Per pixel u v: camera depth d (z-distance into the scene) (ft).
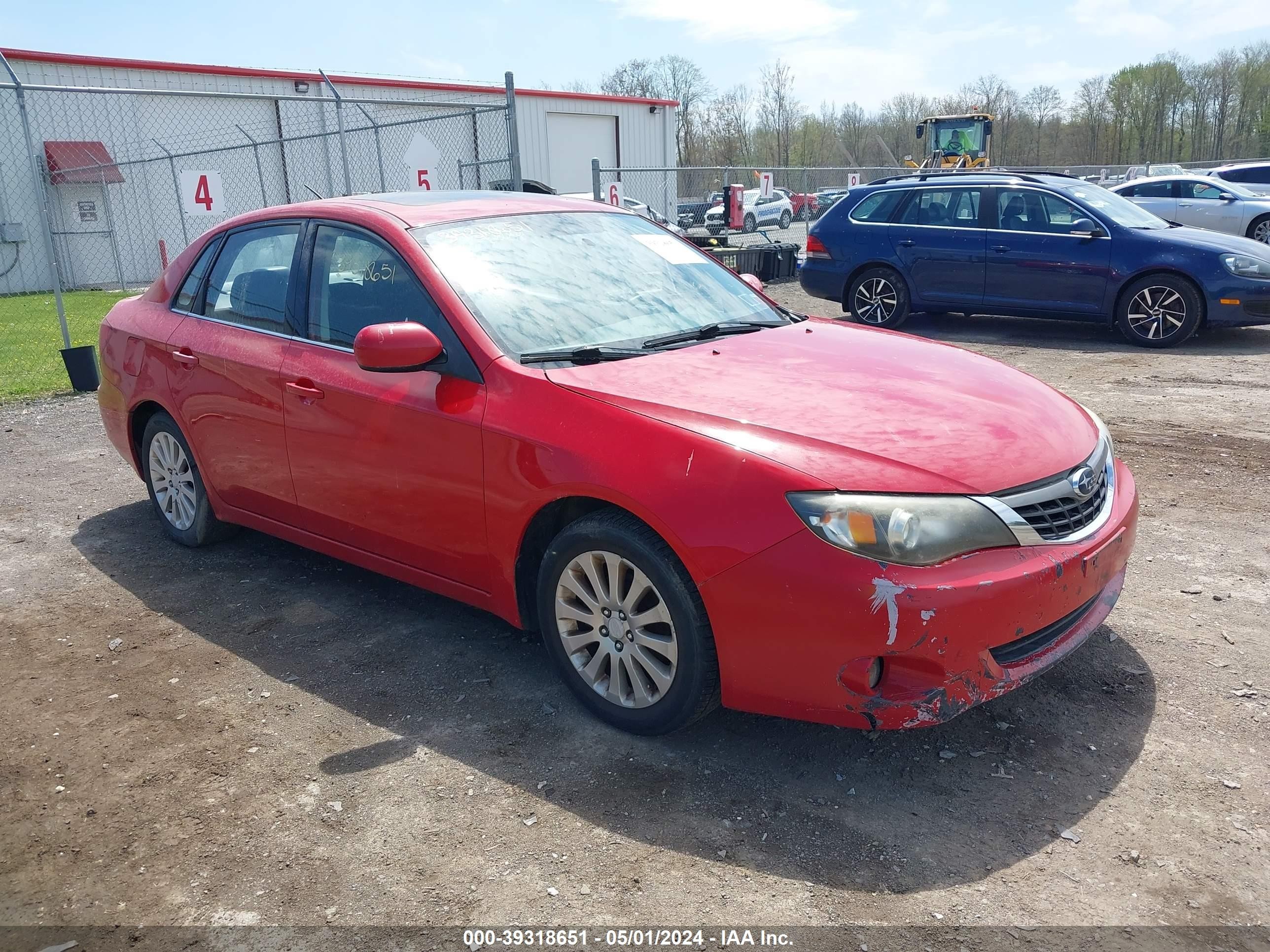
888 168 68.59
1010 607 8.23
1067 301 31.68
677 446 8.84
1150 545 14.38
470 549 10.59
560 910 7.45
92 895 7.82
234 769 9.48
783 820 8.45
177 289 14.80
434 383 10.67
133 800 9.05
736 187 55.36
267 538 16.01
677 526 8.61
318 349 12.09
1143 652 11.16
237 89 73.41
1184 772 8.92
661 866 7.91
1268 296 28.78
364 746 9.83
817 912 7.34
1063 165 185.47
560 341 10.82
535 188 53.98
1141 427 20.99
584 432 9.37
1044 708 10.09
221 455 13.73
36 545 15.94
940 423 9.16
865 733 9.77
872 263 35.60
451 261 11.34
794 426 8.93
